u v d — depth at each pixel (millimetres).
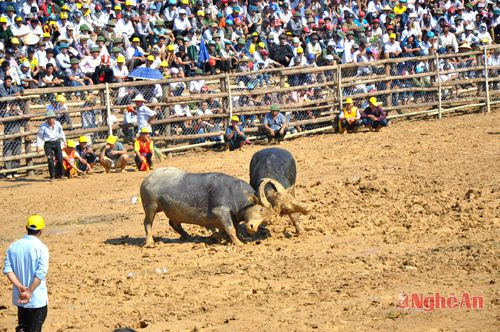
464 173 23906
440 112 36562
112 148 28953
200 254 17594
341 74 35031
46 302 12477
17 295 12328
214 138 32500
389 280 14711
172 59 34000
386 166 26016
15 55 32281
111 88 31219
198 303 14266
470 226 18188
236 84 34469
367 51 36219
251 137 32875
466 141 29594
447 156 26984
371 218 19484
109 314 14031
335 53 36875
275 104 33031
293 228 19203
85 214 22672
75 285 15859
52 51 32781
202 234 19625
